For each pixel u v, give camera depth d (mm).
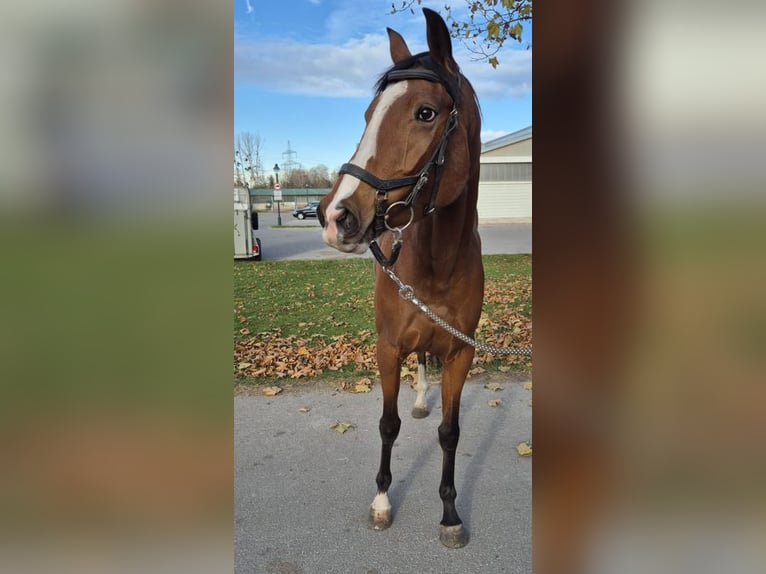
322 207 1706
